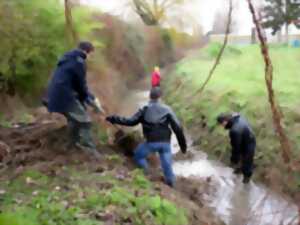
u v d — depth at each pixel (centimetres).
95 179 398
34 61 732
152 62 1791
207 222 399
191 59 1538
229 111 771
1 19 666
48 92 463
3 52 688
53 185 376
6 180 381
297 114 632
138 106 1030
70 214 312
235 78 1005
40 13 708
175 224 344
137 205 346
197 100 910
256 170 591
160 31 1947
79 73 454
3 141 493
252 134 554
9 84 724
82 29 751
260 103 730
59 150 471
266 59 286
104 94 891
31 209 309
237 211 466
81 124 470
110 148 526
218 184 561
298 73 994
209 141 740
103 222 311
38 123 578
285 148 296
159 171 536
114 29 1330
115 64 1309
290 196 493
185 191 505
